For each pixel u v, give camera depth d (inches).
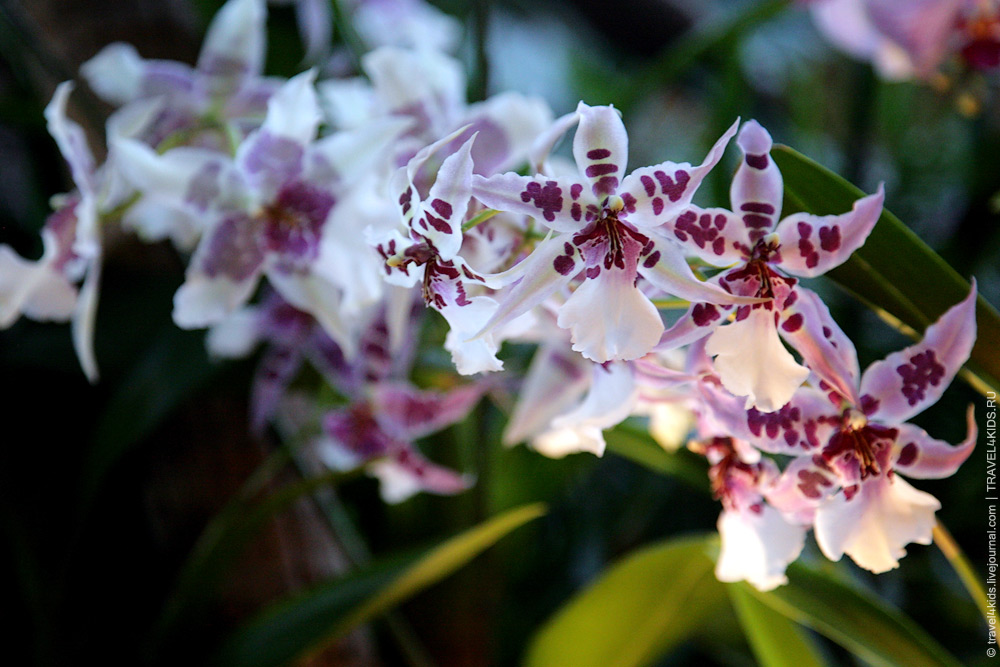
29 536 39.9
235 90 32.9
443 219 25.1
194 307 30.8
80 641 40.2
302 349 34.4
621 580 33.8
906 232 26.7
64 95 29.8
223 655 32.9
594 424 27.0
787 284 25.7
